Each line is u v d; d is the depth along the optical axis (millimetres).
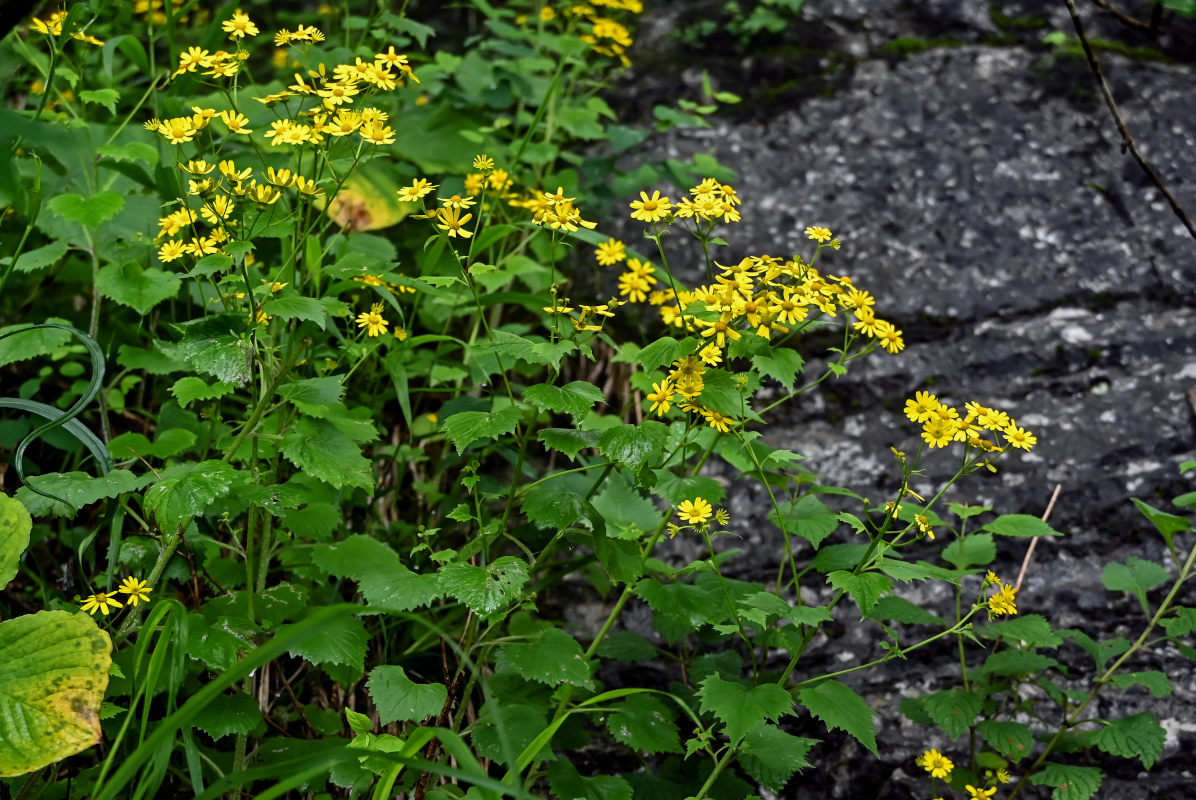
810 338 2797
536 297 2652
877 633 2652
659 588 2467
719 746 2518
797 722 2619
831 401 2771
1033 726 2605
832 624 2658
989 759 2539
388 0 2812
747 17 3277
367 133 2385
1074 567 2668
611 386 2795
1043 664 2504
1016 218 2889
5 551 2377
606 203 2887
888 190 2924
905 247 2873
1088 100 2986
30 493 2424
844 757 2605
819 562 2467
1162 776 2584
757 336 2418
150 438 2717
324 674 2592
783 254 2883
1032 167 2930
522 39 3248
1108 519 2688
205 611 2426
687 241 2896
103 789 2303
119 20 2895
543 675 2402
